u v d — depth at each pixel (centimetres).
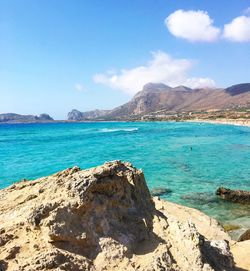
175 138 8200
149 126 16200
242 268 1165
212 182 3030
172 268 834
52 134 10812
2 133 11731
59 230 801
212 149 5656
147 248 909
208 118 19750
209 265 870
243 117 17088
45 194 1016
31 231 825
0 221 938
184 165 3931
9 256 745
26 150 5781
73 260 768
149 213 1070
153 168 3722
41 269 713
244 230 1805
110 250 841
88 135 9944
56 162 4272
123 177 1073
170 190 2727
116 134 10225
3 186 2872
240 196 2392
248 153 5088
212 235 1374
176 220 1038
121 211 978
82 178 930
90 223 864
